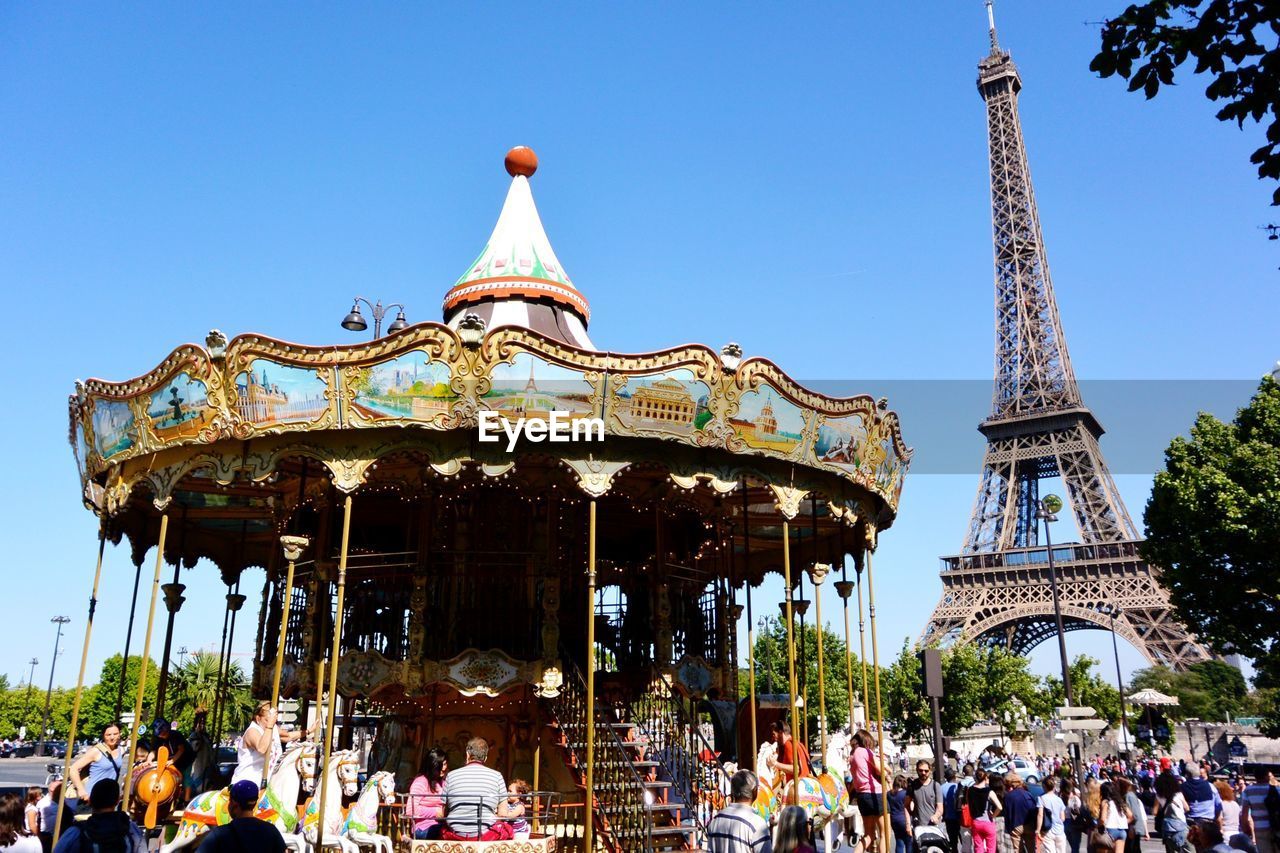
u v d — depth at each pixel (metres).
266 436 16.78
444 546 20.11
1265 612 42.22
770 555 28.92
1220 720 115.00
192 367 16.75
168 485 17.59
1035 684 92.50
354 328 25.17
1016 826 19.58
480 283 23.88
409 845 14.55
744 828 9.30
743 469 18.03
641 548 25.55
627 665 21.89
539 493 20.16
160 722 19.38
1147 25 8.80
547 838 14.51
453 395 16.31
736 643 22.62
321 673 18.42
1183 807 24.50
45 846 15.52
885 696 76.31
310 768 14.20
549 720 19.62
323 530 20.52
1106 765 49.81
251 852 8.58
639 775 17.00
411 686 18.50
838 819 20.39
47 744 96.06
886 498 21.50
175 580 23.39
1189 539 43.75
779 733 18.62
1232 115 8.97
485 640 19.58
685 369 16.88
